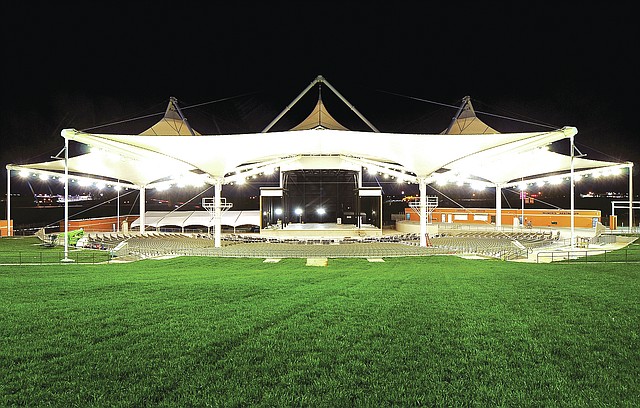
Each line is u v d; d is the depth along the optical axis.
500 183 43.22
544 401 4.34
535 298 9.12
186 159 24.95
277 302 8.84
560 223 42.62
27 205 119.62
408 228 43.19
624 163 32.97
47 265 18.14
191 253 24.28
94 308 8.18
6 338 6.21
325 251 25.08
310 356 5.55
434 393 4.53
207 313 7.79
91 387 4.62
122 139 21.12
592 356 5.50
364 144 23.75
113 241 31.95
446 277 13.29
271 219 45.47
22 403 4.27
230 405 4.25
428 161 26.14
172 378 4.86
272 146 24.12
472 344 6.00
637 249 22.78
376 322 7.16
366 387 4.68
